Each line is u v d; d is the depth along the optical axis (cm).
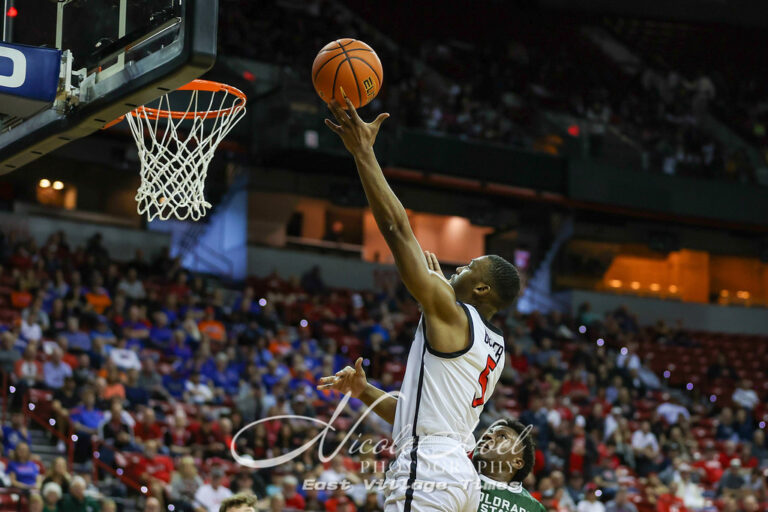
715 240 2647
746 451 1708
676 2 2648
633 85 2795
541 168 2298
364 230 2417
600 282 2544
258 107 1978
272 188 2270
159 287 1866
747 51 2936
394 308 2105
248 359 1605
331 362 1638
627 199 2359
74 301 1569
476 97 2544
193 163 572
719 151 2652
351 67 373
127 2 473
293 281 2139
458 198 2450
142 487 1134
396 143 2131
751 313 2605
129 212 2161
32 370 1314
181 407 1380
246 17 2280
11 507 1028
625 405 1847
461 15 2791
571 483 1401
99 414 1255
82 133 495
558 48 2859
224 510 440
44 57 490
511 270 375
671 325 2531
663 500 1458
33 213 2055
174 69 429
